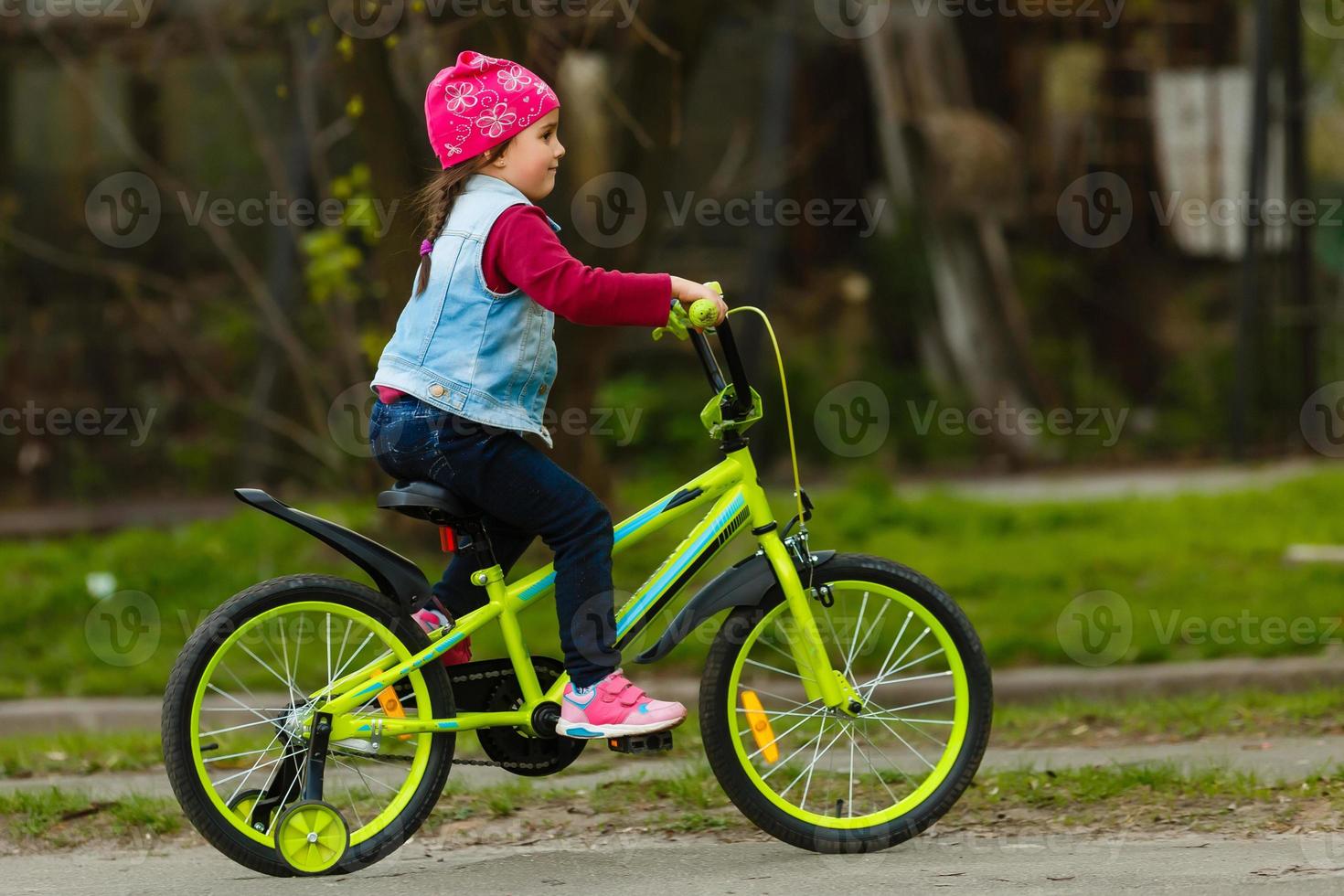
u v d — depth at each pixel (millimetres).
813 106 39094
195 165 35062
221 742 13820
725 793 10422
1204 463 33719
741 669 10242
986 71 39469
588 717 9773
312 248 21000
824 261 39219
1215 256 40125
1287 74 33344
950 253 35875
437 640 9945
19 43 29312
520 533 10266
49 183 34562
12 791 12422
